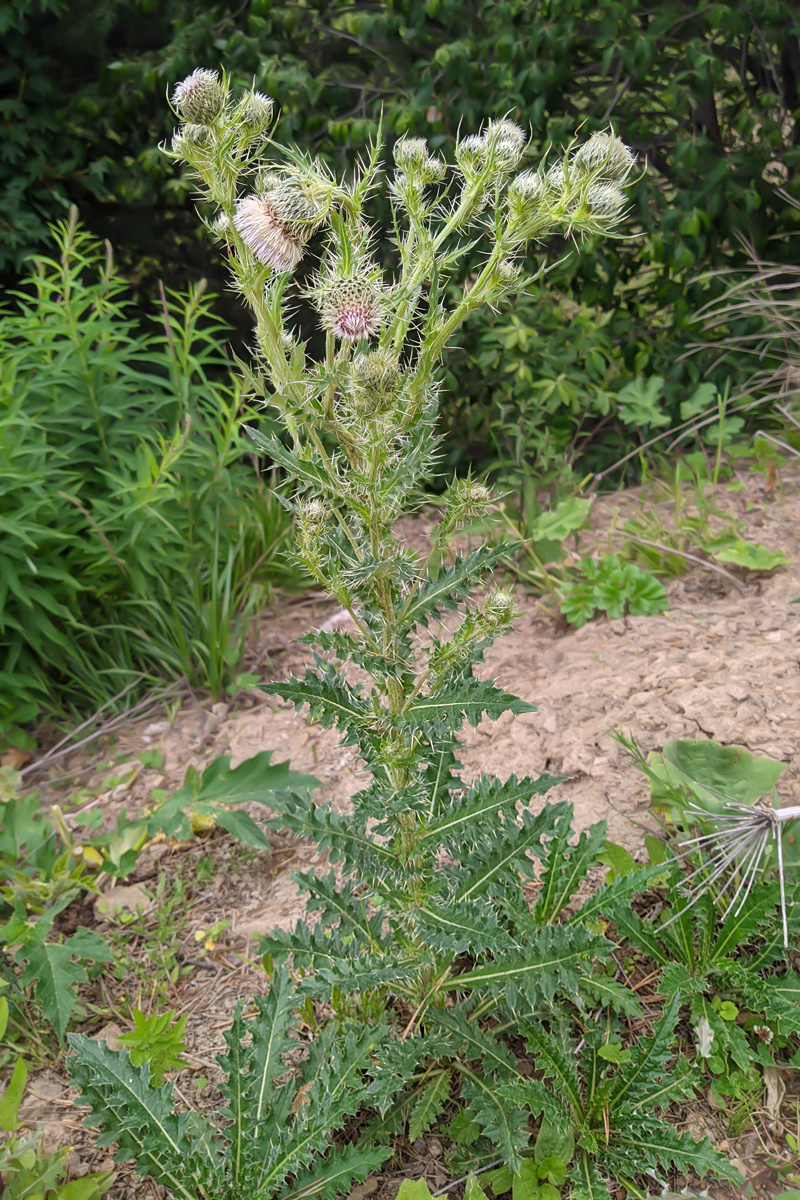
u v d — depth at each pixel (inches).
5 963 105.6
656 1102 80.4
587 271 198.1
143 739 145.3
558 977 82.2
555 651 145.6
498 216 65.9
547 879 89.0
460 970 94.5
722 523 170.1
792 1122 83.7
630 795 110.7
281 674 154.3
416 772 77.2
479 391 198.7
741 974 88.7
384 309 63.6
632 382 196.1
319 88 189.3
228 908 112.0
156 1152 72.3
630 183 67.0
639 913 98.4
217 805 120.6
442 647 74.7
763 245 201.8
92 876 117.9
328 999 85.4
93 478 157.0
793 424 195.3
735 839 77.9
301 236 63.0
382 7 195.0
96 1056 74.9
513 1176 77.5
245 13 199.0
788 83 202.5
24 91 196.7
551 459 189.3
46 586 149.1
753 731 115.4
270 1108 77.2
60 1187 78.8
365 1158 73.5
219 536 165.6
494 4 183.6
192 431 169.2
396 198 68.7
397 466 69.8
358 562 73.0
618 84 193.2
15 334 155.3
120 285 181.8
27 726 151.7
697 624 142.6
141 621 158.1
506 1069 82.7
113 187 206.1
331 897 84.4
